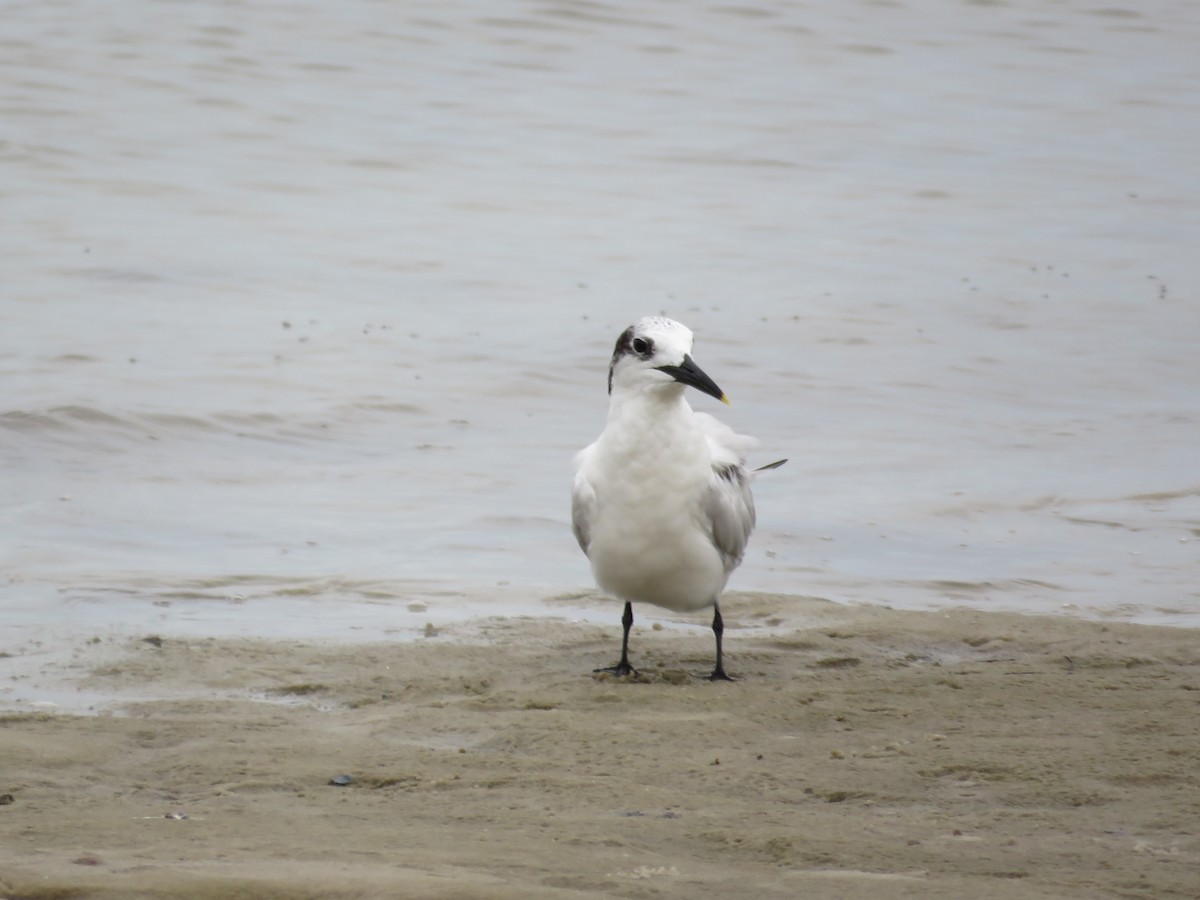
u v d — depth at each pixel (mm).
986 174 35219
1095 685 9898
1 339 20859
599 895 6125
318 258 26359
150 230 27391
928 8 47031
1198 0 49406
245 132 34031
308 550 13883
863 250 28719
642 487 10211
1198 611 12594
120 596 12281
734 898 6145
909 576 13555
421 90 37750
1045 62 44312
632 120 36812
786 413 19625
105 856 6566
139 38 39062
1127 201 33562
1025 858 6707
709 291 25406
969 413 19828
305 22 41062
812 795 7766
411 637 11422
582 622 11945
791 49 42969
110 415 17641
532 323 23047
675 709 9438
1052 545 14656
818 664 10836
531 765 8211
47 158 31297
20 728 8789
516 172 32844
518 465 17062
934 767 8133
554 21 42438
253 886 6172
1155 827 7168
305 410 18609
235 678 10203
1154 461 17828
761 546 14352
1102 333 24000
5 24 39344
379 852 6676
